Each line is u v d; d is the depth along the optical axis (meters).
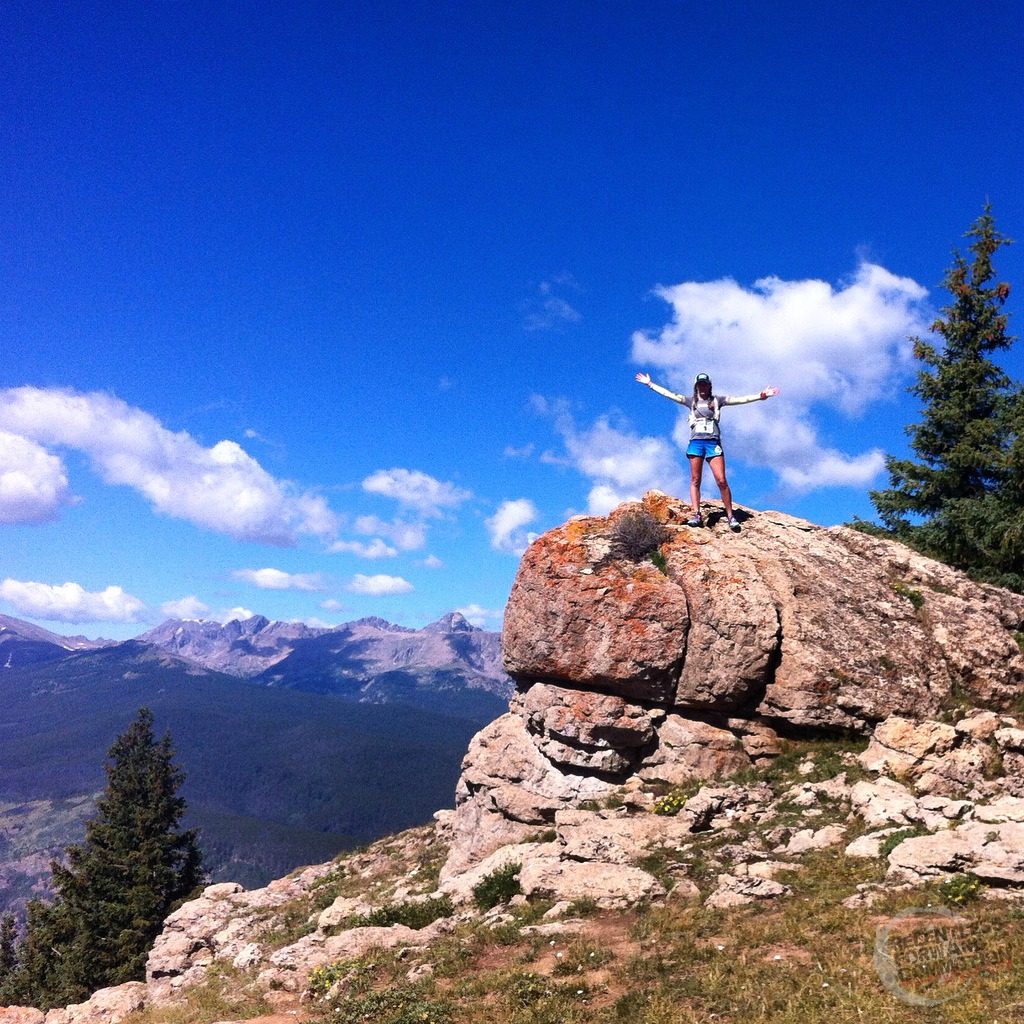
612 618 19.22
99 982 46.25
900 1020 8.07
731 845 14.40
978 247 30.31
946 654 19.28
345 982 12.63
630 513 21.70
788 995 8.95
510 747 20.58
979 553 26.44
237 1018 13.55
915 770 15.77
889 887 11.43
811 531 23.20
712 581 19.08
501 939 12.67
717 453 21.56
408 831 28.47
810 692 18.08
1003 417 28.34
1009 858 10.88
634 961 10.61
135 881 53.28
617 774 19.06
